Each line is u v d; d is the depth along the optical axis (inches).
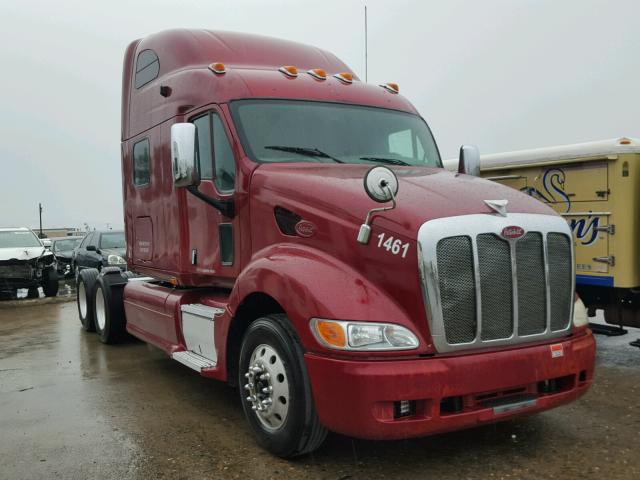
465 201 152.6
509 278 147.6
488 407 143.4
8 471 157.3
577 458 157.1
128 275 327.6
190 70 225.6
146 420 195.0
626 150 257.3
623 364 253.9
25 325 403.5
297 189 170.4
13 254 562.9
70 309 478.9
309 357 146.3
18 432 186.4
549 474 148.1
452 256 141.6
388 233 146.3
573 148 275.3
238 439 176.7
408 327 140.9
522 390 150.6
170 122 234.5
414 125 226.2
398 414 137.5
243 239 189.9
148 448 170.9
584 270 274.8
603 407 197.3
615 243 261.7
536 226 151.9
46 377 254.7
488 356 142.4
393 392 134.2
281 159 192.9
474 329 143.1
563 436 172.2
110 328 315.3
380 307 143.0
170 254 239.0
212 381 242.7
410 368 135.3
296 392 151.4
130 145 281.0
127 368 267.3
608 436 171.8
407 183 166.4
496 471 150.6
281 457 161.0
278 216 174.9
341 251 154.6
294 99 207.0
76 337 348.5
